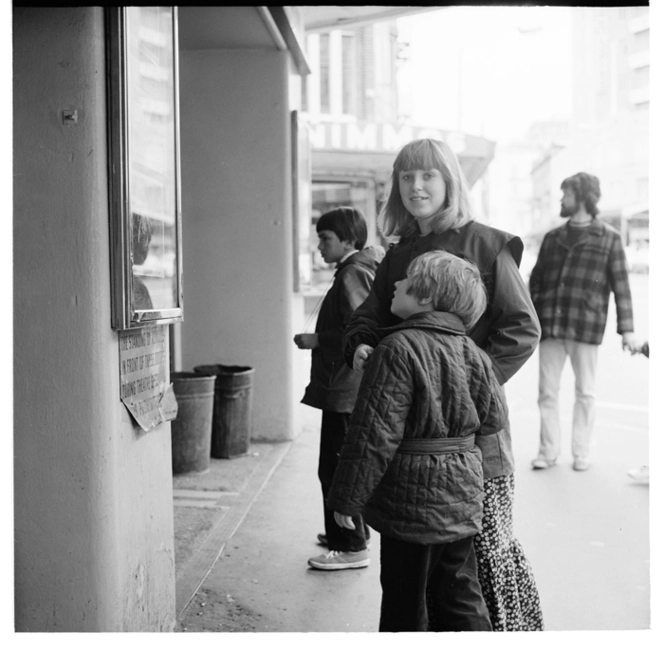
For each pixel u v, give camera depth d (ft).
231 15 19.93
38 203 7.76
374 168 44.68
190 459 18.74
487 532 8.11
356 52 77.36
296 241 23.36
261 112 23.04
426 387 7.11
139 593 8.77
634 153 92.48
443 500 7.17
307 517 15.43
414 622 7.39
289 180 23.12
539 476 18.49
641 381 33.53
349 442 7.07
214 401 20.52
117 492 8.00
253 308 23.13
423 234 9.34
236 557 13.08
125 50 7.87
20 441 7.83
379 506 7.30
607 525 14.65
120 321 7.90
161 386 9.64
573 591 11.53
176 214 9.92
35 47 7.70
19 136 7.75
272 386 23.11
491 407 7.56
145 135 8.63
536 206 122.11
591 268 18.80
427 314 7.47
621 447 21.59
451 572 7.65
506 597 8.20
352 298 12.35
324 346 12.42
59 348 7.78
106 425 7.85
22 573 7.87
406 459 7.22
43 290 7.78
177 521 15.01
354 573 12.44
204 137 23.13
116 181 7.85
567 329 18.81
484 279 8.64
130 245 7.95
